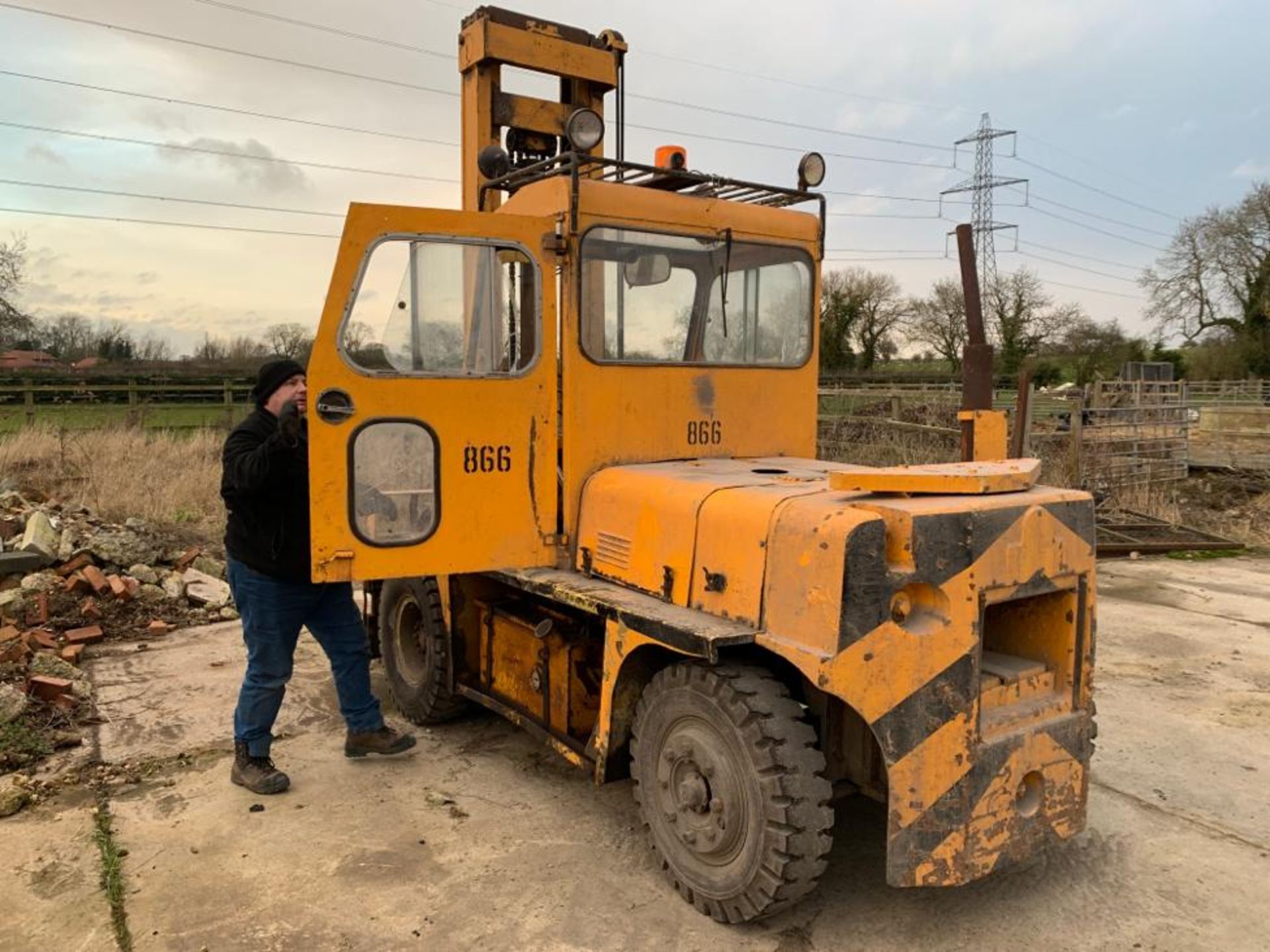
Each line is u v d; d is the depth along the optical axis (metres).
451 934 3.10
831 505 2.96
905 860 2.86
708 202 4.07
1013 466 3.35
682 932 3.12
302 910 3.23
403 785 4.24
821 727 3.30
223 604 6.99
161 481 10.66
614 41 4.88
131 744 4.62
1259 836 3.82
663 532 3.42
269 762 4.24
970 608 2.89
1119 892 3.38
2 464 11.57
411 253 3.48
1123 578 8.61
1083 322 39.19
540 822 3.88
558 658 4.10
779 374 4.34
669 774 3.31
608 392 3.86
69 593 6.66
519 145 4.82
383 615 5.32
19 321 27.31
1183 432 13.88
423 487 3.57
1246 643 6.53
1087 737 3.26
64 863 3.52
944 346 39.38
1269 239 37.16
